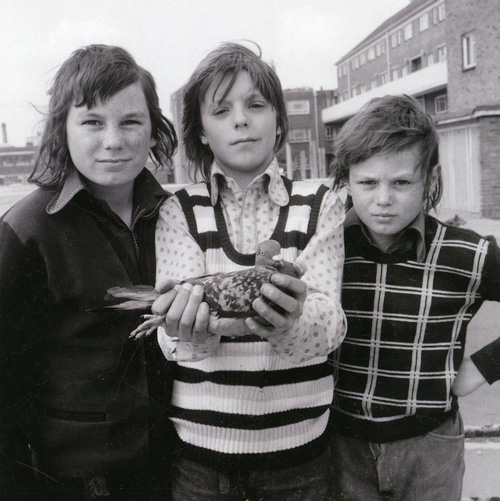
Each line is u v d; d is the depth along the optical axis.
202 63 1.68
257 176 1.68
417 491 1.87
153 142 1.85
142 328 1.31
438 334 1.85
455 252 1.81
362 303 1.88
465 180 9.59
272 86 1.67
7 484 1.66
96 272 1.62
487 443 2.65
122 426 1.66
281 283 1.23
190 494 1.64
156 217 1.75
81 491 1.68
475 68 9.51
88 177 1.62
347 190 1.97
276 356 1.57
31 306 1.62
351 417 1.90
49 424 1.67
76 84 1.56
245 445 1.57
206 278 1.33
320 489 1.68
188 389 1.62
